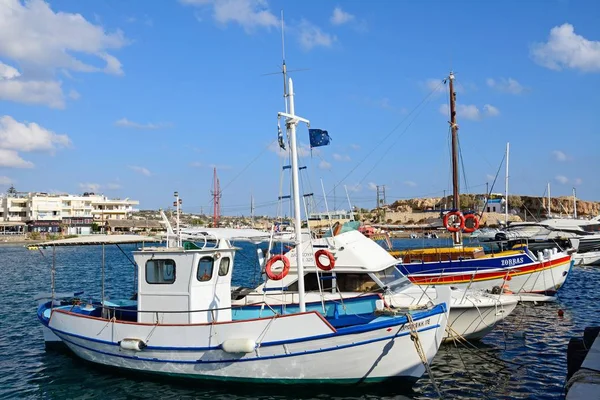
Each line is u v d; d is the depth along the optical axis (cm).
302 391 1342
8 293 3331
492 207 10581
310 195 1773
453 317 1730
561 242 4444
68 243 1633
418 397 1332
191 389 1385
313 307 1631
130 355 1447
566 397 800
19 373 1547
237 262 5816
